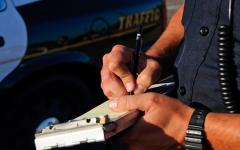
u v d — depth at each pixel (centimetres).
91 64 391
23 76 363
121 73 153
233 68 140
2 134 369
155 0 425
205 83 146
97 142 121
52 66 376
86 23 385
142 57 165
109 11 397
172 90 163
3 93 359
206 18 145
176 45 184
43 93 381
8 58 354
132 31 409
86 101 404
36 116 380
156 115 125
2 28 350
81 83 400
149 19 420
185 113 126
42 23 366
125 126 125
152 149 128
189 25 152
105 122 121
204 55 146
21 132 376
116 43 400
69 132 122
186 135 125
